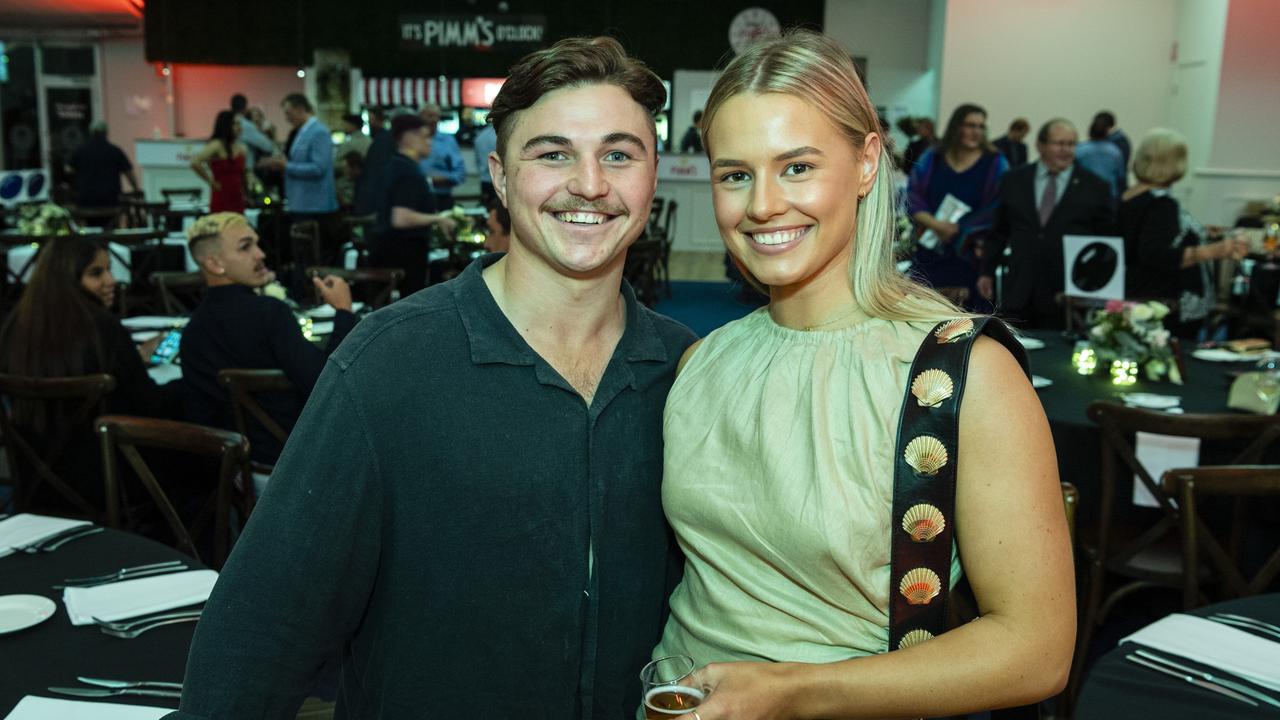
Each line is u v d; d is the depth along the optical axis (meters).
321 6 13.62
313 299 5.23
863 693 0.96
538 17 13.28
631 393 1.19
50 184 15.59
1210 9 10.27
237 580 1.04
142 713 1.29
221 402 3.12
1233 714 1.33
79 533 1.90
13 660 1.45
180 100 15.11
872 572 1.02
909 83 13.00
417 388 1.08
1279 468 2.04
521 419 1.11
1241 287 5.99
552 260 1.10
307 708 1.60
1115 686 1.40
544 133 1.08
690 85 13.29
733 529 1.08
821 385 1.06
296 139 7.76
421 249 6.04
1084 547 2.77
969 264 5.16
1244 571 2.76
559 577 1.12
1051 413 2.87
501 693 1.13
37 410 2.75
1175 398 3.01
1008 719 1.68
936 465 0.98
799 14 13.01
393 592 1.12
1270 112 9.95
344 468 1.06
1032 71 11.62
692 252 11.98
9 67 15.50
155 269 6.67
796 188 1.04
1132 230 4.43
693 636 1.14
